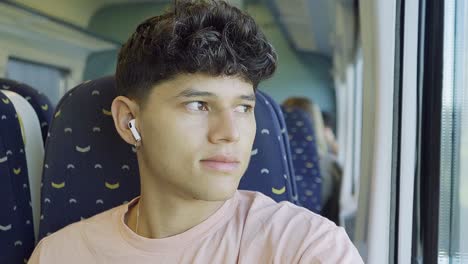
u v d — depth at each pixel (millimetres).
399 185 1225
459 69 1124
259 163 1180
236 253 864
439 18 1139
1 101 1318
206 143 783
